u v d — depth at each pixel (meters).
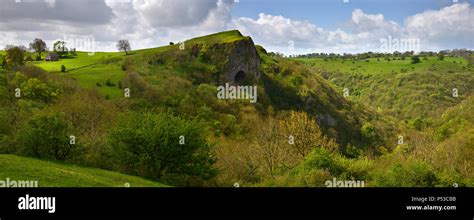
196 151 40.00
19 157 33.88
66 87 101.69
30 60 156.62
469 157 53.44
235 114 116.69
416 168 34.84
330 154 41.81
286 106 152.62
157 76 141.88
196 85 150.88
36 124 37.94
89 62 161.12
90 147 40.78
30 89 80.94
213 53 170.88
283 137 57.31
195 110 103.44
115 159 38.25
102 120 59.66
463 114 110.38
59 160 37.50
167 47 177.88
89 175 29.94
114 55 176.62
